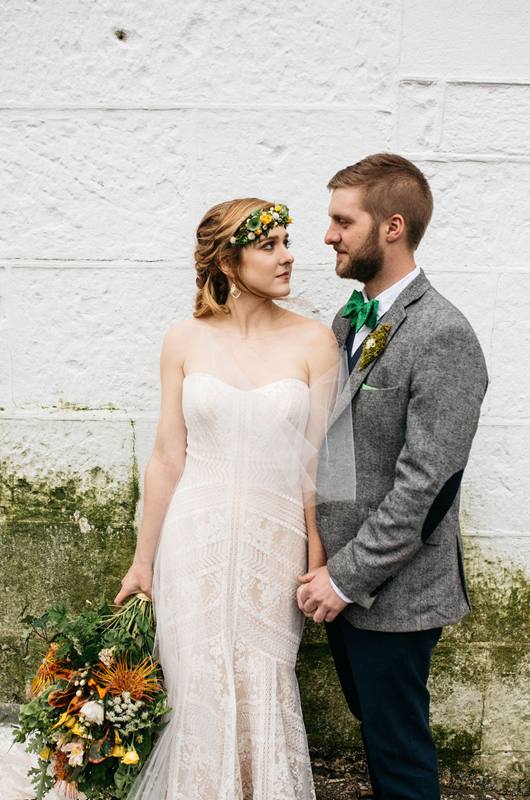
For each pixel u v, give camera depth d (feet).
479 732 7.34
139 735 5.35
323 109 6.60
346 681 6.12
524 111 6.52
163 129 6.72
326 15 6.44
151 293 7.01
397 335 5.10
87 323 7.08
